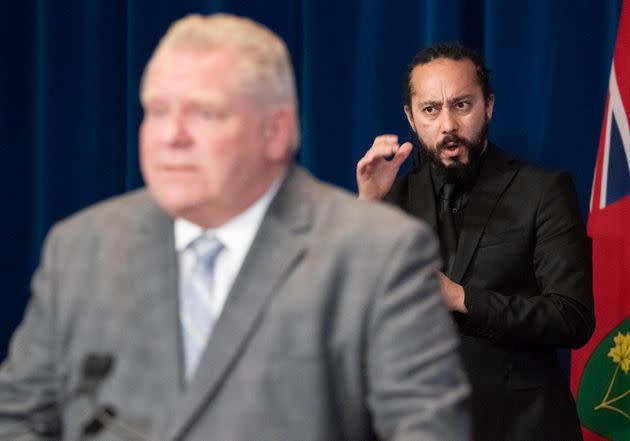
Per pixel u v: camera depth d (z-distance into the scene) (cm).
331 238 159
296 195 165
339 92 386
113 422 152
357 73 385
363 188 307
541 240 298
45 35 410
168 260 162
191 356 156
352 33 385
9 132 422
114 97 414
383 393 153
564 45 364
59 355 164
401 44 380
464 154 307
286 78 158
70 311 163
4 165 422
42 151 413
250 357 151
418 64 316
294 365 151
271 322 153
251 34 154
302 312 153
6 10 419
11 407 165
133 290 161
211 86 148
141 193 177
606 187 346
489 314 284
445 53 314
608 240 345
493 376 295
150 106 152
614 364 342
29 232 426
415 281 155
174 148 149
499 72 368
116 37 414
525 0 366
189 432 149
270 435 148
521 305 287
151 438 150
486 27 370
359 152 383
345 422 157
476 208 307
